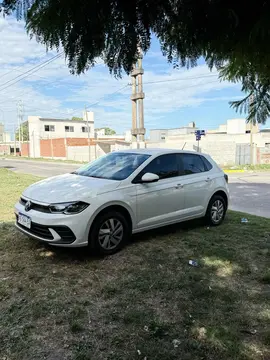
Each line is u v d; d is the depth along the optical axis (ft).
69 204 14.02
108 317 10.04
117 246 15.49
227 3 5.79
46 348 8.57
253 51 6.73
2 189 36.47
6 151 240.73
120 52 6.24
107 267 13.87
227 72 9.04
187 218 19.15
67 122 204.64
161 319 9.94
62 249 15.84
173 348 8.55
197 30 6.23
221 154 97.30
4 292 11.54
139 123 71.97
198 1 5.79
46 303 10.82
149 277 12.89
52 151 160.76
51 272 13.26
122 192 15.66
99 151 129.59
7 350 8.48
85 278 12.76
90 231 14.52
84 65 6.39
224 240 17.70
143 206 16.52
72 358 8.19
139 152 18.94
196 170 20.12
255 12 5.79
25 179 48.42
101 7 5.78
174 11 6.03
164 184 17.62
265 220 22.74
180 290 11.85
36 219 14.25
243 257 15.15
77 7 5.69
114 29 6.05
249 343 8.80
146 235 18.38
